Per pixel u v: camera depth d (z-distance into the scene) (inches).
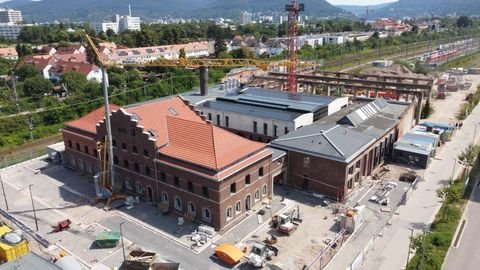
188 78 6097.4
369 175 2807.6
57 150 3142.2
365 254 1891.0
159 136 2362.2
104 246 2000.5
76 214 2338.8
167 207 2336.4
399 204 2397.9
